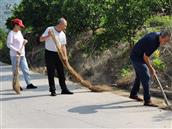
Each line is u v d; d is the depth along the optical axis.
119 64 16.39
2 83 15.79
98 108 11.52
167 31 11.37
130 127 9.76
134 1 15.73
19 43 14.13
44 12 22.33
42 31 22.52
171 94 12.83
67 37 20.02
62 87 13.40
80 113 11.07
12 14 25.58
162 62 14.54
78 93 13.53
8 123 10.41
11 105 12.18
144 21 15.80
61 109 11.54
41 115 11.02
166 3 15.98
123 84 14.64
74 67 18.00
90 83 15.36
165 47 15.05
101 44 16.81
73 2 19.17
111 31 16.22
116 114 10.87
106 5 17.89
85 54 18.05
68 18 19.30
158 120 10.27
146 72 11.59
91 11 18.80
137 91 12.29
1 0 29.55
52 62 13.17
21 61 14.40
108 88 14.46
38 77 16.83
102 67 16.80
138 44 11.68
